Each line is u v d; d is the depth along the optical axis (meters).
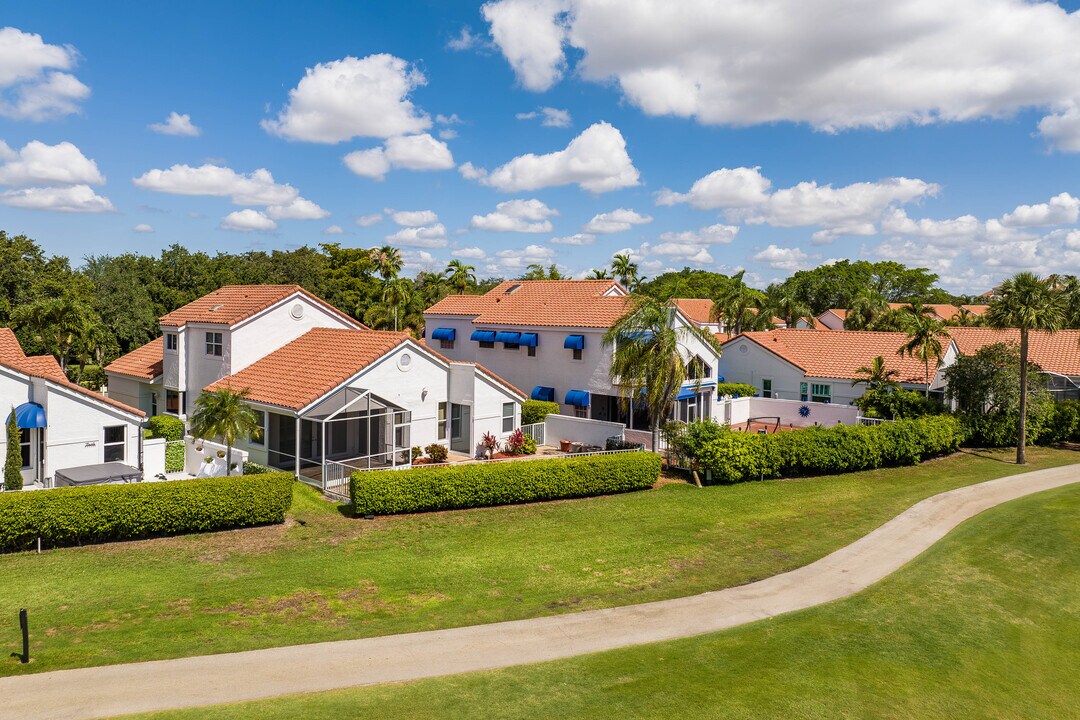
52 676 13.25
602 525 25.33
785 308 76.56
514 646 15.24
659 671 14.15
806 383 49.72
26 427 26.02
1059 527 24.70
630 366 33.56
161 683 13.12
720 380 54.91
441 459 32.66
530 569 20.66
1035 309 36.03
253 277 79.25
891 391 42.34
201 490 22.55
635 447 35.28
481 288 120.12
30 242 53.16
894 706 13.29
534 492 27.94
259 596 17.89
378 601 17.84
